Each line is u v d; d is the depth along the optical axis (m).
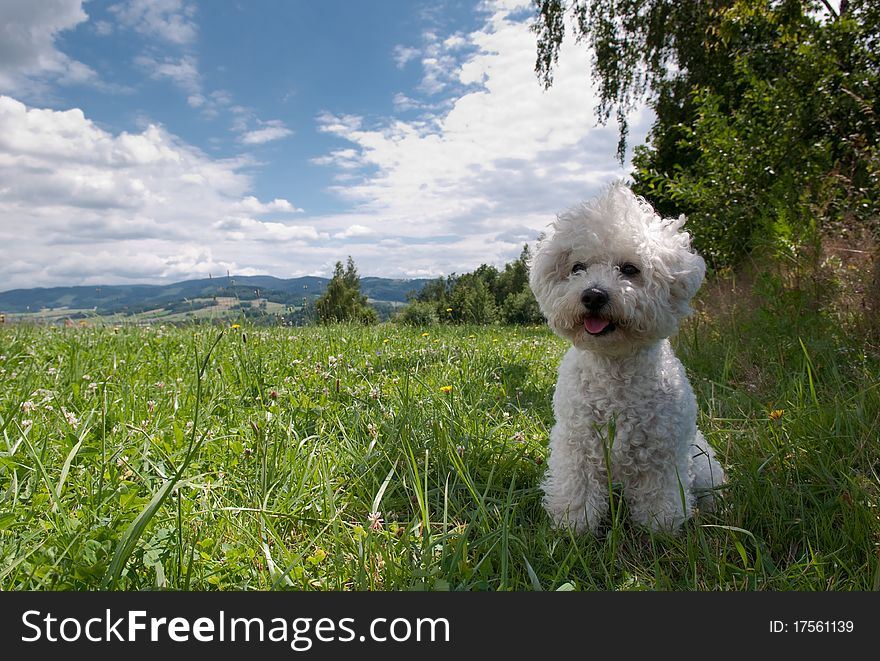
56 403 0.76
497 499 0.61
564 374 0.67
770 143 1.69
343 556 0.50
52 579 0.41
